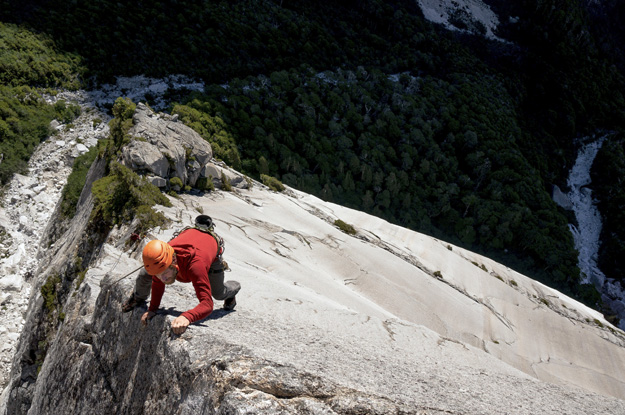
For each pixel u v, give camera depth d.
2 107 48.06
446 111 101.69
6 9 70.50
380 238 22.59
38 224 33.81
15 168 39.38
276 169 70.44
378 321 9.82
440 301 18.39
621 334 21.44
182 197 19.48
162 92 71.75
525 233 80.44
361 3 123.56
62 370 6.20
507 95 121.25
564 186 109.62
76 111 56.59
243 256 14.91
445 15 135.75
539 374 16.75
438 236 79.94
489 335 17.72
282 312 7.91
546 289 23.62
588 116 131.75
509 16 142.38
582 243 97.19
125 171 17.42
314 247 18.66
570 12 142.12
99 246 15.98
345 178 77.62
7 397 17.06
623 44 162.00
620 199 101.88
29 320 18.16
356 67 106.50
